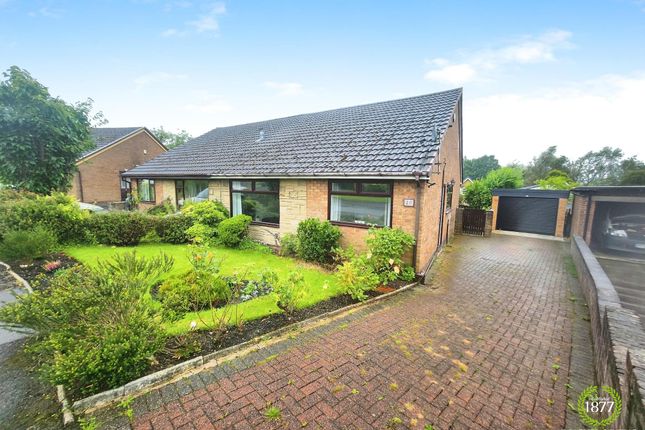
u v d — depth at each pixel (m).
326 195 8.93
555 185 23.78
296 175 9.09
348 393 3.07
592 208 11.20
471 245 12.32
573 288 6.87
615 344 2.69
